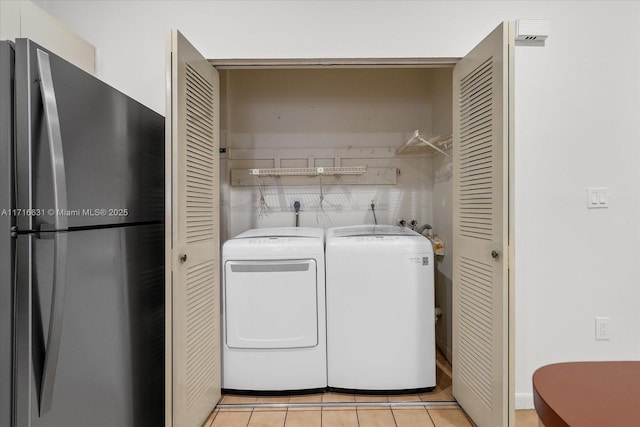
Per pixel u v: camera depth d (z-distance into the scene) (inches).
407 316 84.2
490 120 66.1
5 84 39.9
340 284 85.1
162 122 72.0
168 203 62.2
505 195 61.9
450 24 79.4
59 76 43.1
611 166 79.4
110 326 53.7
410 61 81.4
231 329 85.2
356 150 120.5
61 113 43.4
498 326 63.8
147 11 79.7
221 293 86.7
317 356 86.3
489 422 66.9
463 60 77.4
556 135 79.0
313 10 79.4
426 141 94.4
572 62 79.0
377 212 120.8
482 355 69.8
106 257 52.6
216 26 79.4
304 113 120.8
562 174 79.2
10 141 40.1
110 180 53.7
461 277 78.7
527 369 79.7
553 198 79.1
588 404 27.0
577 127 79.1
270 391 85.8
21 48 39.8
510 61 61.1
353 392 86.0
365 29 79.7
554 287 79.4
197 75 71.2
